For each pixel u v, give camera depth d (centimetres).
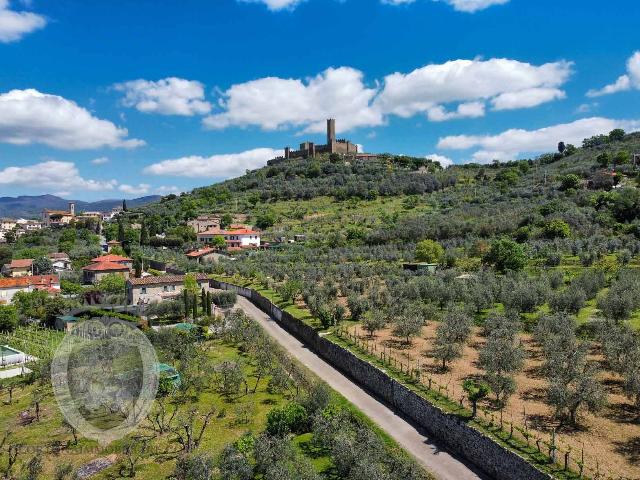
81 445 3819
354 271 10531
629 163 18400
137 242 17738
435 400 4012
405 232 13775
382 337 6041
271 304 8694
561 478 2838
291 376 5344
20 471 3469
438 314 6862
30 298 8756
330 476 3244
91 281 11588
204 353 6103
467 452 3506
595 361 4650
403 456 3353
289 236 16975
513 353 4284
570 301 5969
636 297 5706
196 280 9550
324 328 6644
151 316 8106
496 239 11100
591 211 12125
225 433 3978
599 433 3391
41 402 4722
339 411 4034
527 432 3416
